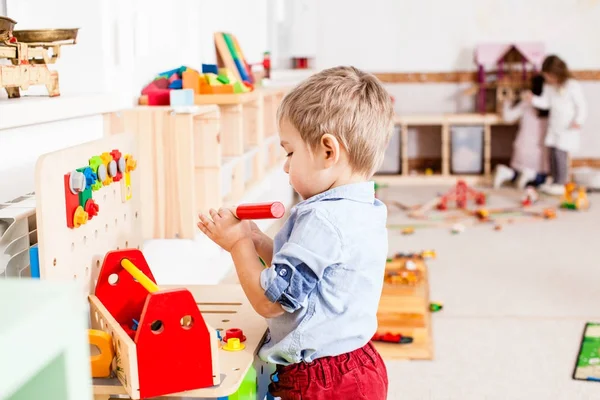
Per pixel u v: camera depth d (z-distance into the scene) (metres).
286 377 1.04
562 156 4.23
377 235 1.04
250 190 2.27
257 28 3.28
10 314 0.49
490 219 3.56
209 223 1.03
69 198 0.98
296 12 4.16
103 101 1.43
